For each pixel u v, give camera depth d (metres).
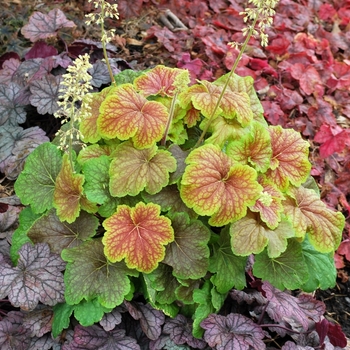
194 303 0.73
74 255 0.69
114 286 0.68
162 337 0.70
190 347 0.70
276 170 0.75
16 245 0.74
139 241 0.68
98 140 0.75
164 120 0.71
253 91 0.81
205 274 0.71
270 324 0.73
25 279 0.69
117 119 0.70
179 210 0.71
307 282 0.75
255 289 0.78
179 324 0.71
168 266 0.72
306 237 0.78
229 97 0.74
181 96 0.75
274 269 0.73
